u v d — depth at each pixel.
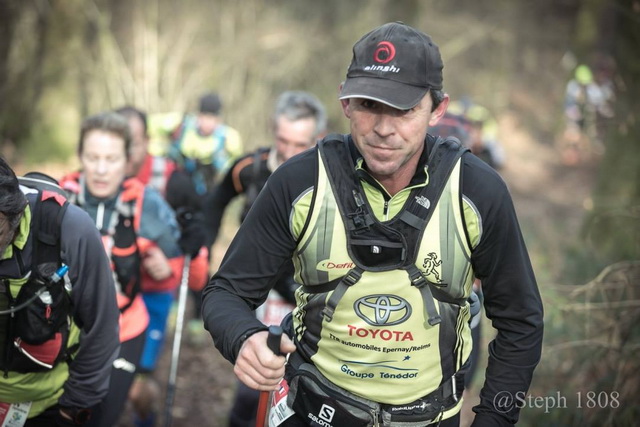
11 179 3.59
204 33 17.36
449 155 3.23
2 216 3.56
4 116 16.20
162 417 7.75
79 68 16.52
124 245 5.29
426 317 3.28
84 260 4.00
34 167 15.73
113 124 5.20
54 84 16.39
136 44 16.56
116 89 16.42
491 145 18.00
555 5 27.67
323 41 18.55
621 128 9.05
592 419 5.52
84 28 16.80
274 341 3.01
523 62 26.92
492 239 3.23
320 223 3.21
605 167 10.41
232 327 3.24
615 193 10.15
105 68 16.36
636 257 6.88
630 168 10.02
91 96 16.58
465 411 7.08
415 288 3.24
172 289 6.46
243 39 17.20
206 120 11.30
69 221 3.95
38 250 3.89
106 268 4.14
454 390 3.52
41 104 16.33
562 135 23.58
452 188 3.19
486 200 3.19
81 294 4.08
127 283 5.31
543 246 12.23
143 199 5.38
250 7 17.69
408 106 2.98
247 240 3.34
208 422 7.77
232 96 17.11
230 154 11.55
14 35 16.42
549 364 6.33
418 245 3.20
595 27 23.06
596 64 20.31
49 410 4.50
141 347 5.45
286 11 18.47
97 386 4.33
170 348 9.33
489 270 3.30
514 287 3.31
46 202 3.92
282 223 3.27
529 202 17.41
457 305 3.34
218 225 6.88
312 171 3.22
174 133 11.38
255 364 3.08
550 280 9.19
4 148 16.16
